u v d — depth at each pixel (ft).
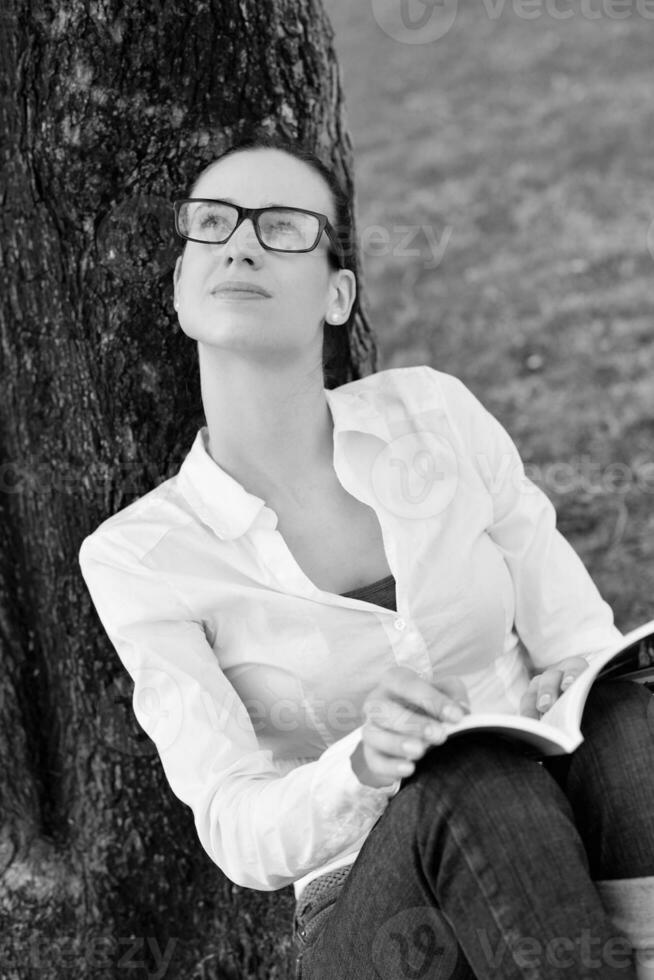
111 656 9.59
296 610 7.71
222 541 7.81
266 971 9.66
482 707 8.07
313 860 6.75
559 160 28.25
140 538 7.89
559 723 6.43
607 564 15.98
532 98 31.94
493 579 8.09
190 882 9.68
